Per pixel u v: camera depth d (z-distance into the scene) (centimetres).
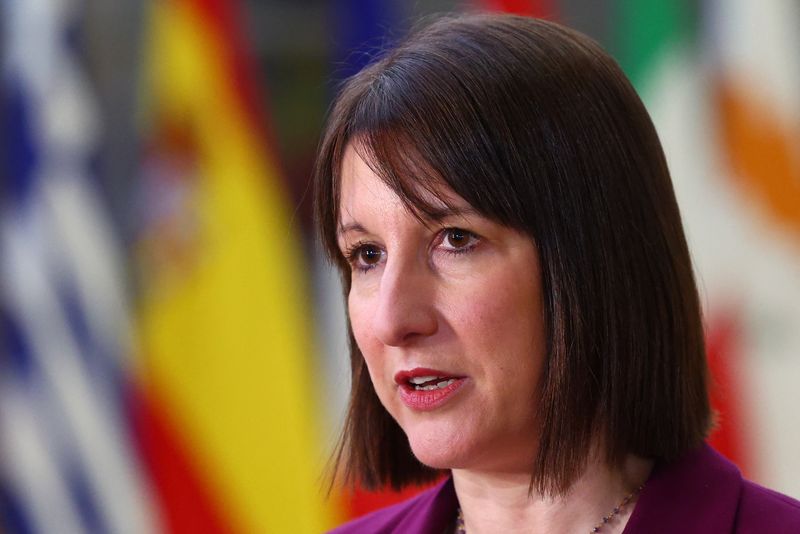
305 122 912
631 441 350
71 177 866
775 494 355
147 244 866
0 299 866
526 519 359
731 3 864
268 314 867
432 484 423
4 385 859
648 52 866
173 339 864
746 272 844
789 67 859
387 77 342
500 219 324
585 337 332
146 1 874
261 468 858
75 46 870
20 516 854
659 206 352
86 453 855
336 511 848
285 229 882
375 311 343
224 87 880
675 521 338
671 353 351
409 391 340
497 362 329
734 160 855
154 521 852
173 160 874
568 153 331
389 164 327
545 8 852
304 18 895
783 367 830
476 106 324
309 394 865
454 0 833
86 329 860
